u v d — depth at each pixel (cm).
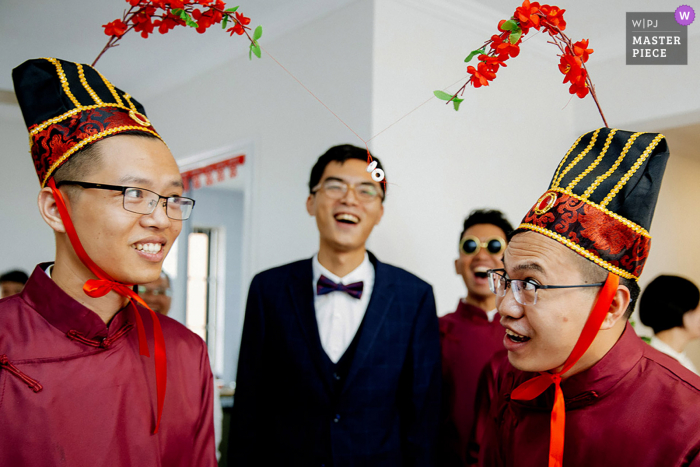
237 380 174
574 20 328
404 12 280
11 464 87
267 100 329
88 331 96
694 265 455
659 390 95
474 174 309
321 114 291
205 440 112
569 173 101
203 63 383
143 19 104
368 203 171
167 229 98
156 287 233
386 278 176
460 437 187
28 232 527
